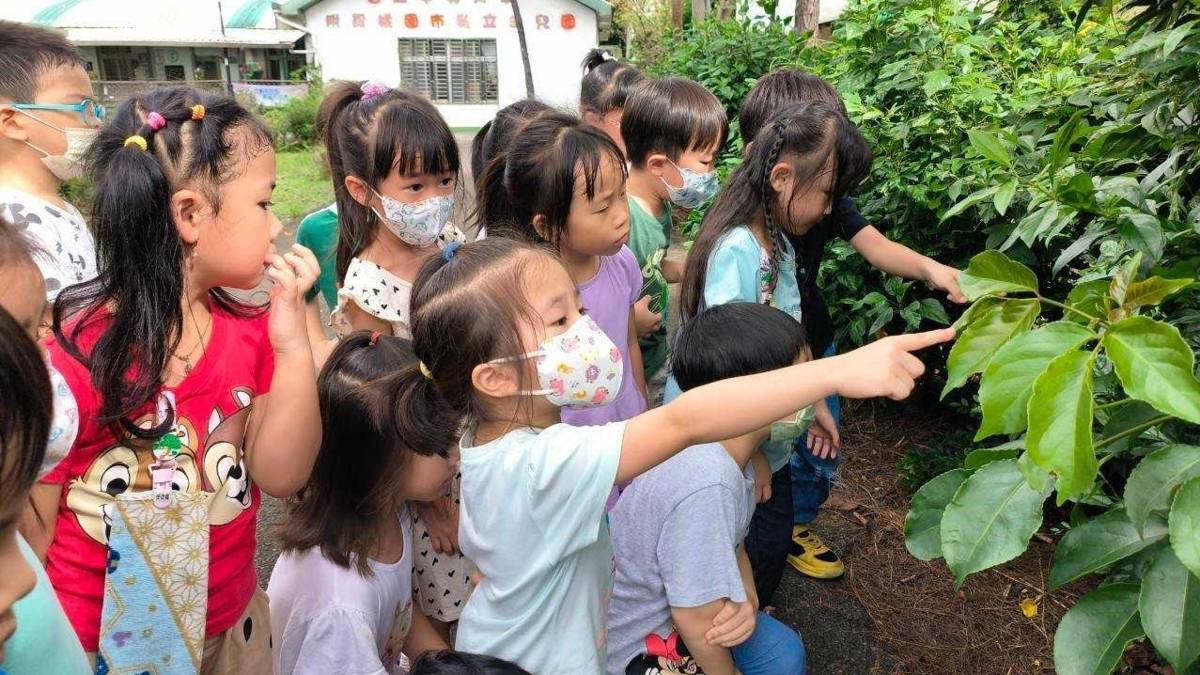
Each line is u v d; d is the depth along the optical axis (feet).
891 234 10.12
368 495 5.22
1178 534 2.90
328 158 7.91
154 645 4.46
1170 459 3.37
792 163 7.00
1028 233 4.77
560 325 4.43
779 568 7.33
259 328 5.20
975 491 3.45
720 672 5.64
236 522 4.92
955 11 9.47
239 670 5.12
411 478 5.49
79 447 4.33
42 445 2.66
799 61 16.02
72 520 4.39
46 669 3.66
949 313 10.55
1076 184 4.43
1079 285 3.75
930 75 8.55
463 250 4.65
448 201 7.43
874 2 10.46
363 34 65.46
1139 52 5.07
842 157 7.01
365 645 5.08
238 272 4.79
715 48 20.43
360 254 7.76
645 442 4.05
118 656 4.39
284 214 30.89
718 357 5.79
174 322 4.37
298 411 4.82
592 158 6.53
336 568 5.25
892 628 8.02
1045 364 3.01
